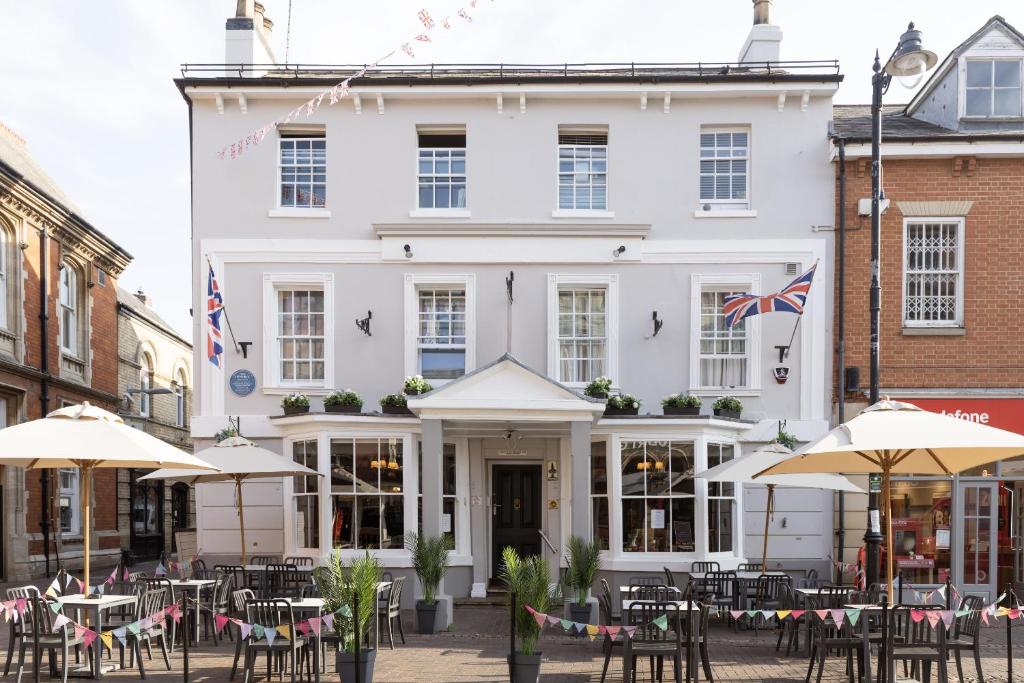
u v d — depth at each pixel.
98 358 22.73
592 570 11.79
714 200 15.12
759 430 14.48
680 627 8.60
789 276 14.76
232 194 14.90
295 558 13.23
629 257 14.76
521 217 14.92
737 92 14.80
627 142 15.02
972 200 14.69
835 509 14.39
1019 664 9.97
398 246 14.73
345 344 14.70
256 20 16.38
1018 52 15.03
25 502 18.28
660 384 14.70
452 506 14.43
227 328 14.68
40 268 19.50
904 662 9.26
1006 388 14.48
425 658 9.99
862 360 14.62
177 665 9.66
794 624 10.57
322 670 9.43
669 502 13.72
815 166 14.88
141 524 25.55
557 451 14.83
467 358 14.70
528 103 15.07
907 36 11.17
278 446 14.43
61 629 8.45
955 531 14.35
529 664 8.35
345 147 14.99
